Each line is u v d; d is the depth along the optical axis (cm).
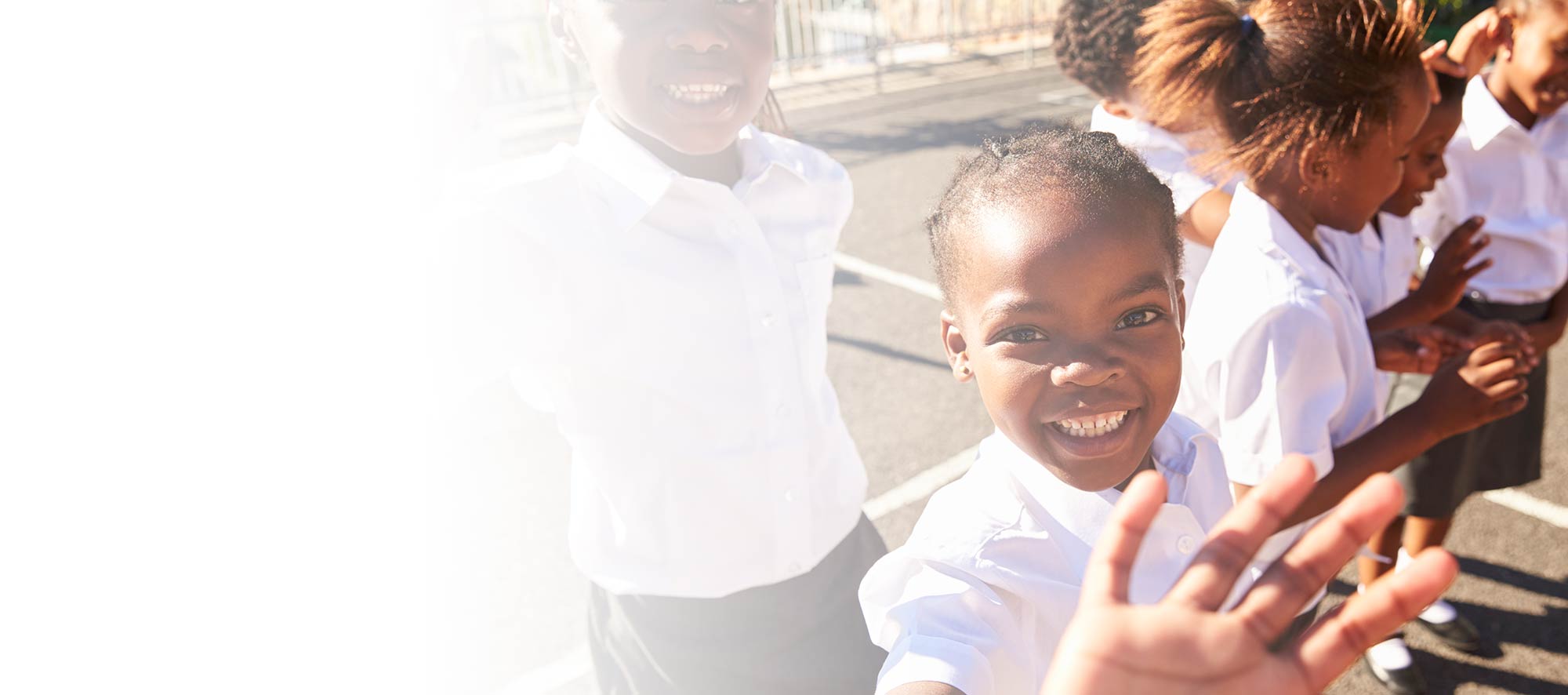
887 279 539
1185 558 115
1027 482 107
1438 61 205
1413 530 255
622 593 147
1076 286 94
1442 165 184
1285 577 62
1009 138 104
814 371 152
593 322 132
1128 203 96
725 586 143
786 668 149
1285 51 152
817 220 156
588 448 141
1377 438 156
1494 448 251
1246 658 61
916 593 102
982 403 402
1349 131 150
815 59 1141
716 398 137
